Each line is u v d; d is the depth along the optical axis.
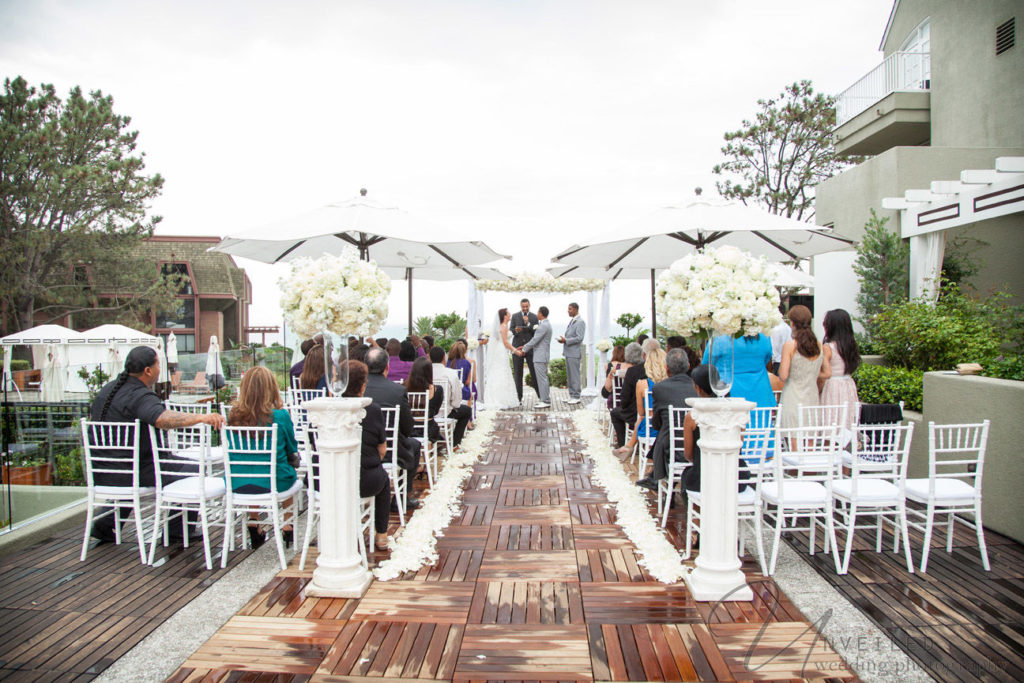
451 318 14.56
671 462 4.39
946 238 9.65
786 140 19.78
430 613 3.23
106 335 12.45
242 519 4.20
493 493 5.52
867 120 12.61
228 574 3.78
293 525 4.22
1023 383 4.26
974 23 10.52
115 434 4.16
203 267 25.58
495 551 4.10
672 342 5.88
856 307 10.97
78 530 4.68
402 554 3.96
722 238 6.91
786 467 4.06
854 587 3.48
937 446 5.03
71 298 17.33
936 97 11.52
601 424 9.09
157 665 2.74
